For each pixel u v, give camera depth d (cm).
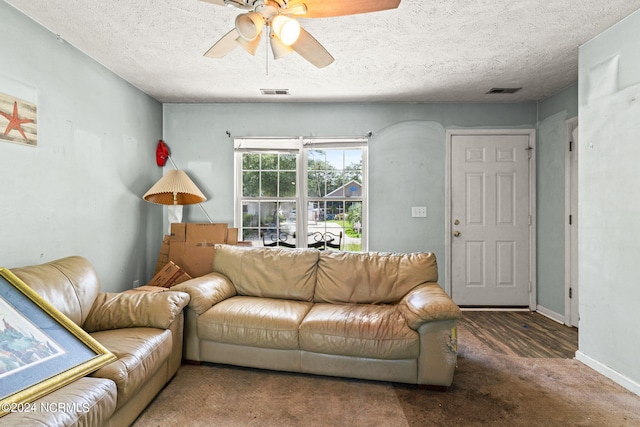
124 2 204
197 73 313
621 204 225
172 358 225
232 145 404
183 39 250
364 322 222
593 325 246
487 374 236
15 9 209
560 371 240
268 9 156
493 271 398
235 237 373
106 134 300
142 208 361
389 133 399
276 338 228
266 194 415
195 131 405
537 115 396
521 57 281
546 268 378
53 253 241
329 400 204
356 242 409
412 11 214
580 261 259
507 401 203
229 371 240
